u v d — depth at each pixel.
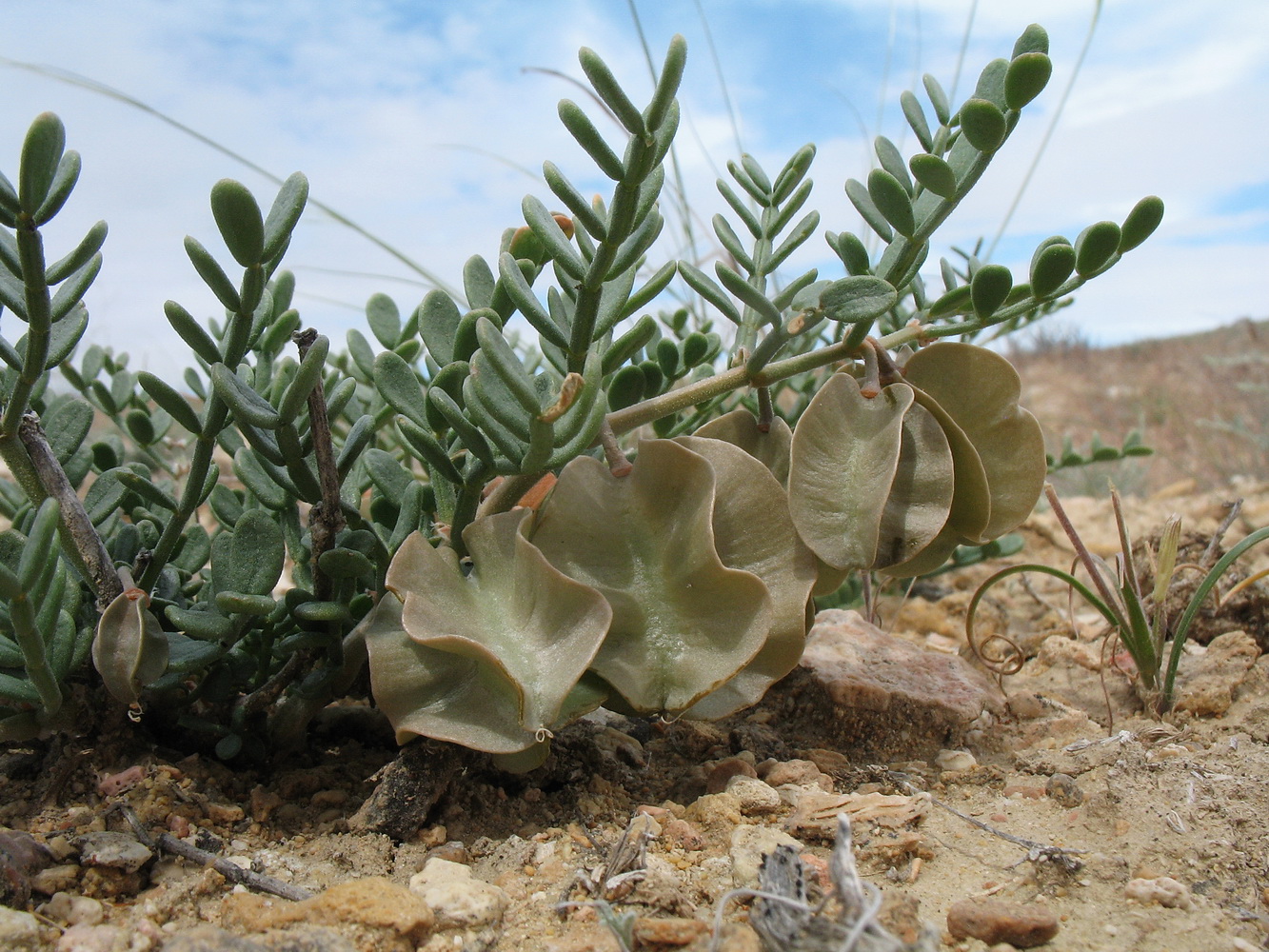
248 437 0.12
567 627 0.11
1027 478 0.12
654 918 0.10
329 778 0.13
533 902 0.11
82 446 0.16
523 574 0.11
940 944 0.10
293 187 0.11
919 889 0.11
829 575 0.12
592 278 0.11
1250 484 0.41
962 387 0.12
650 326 0.13
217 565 0.12
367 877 0.11
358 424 0.13
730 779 0.13
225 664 0.13
